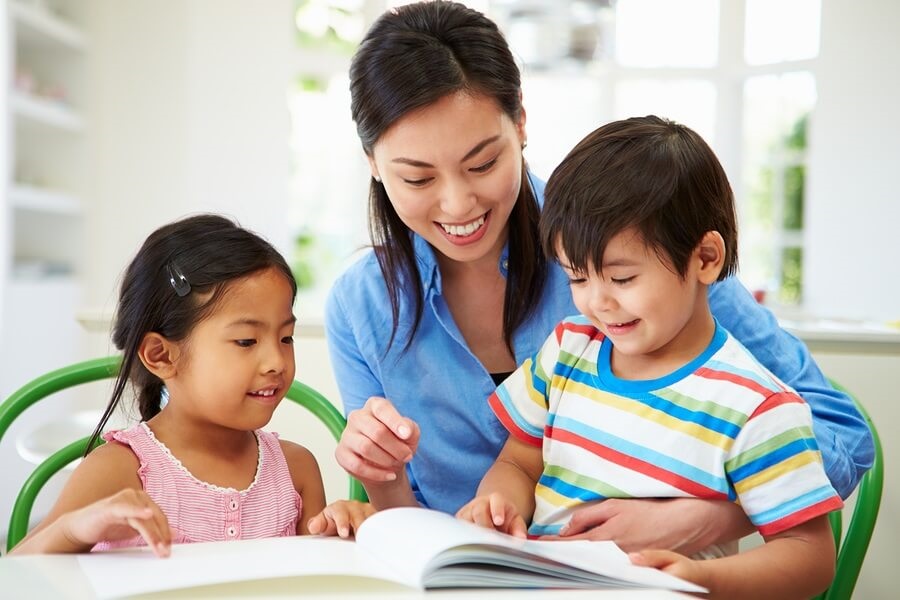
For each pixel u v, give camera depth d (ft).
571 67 11.68
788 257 14.40
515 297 4.30
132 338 3.66
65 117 13.21
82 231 14.05
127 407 4.49
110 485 3.50
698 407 3.43
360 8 14.94
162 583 2.33
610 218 3.28
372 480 3.46
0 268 11.23
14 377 11.50
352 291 4.54
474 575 2.43
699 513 3.32
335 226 15.08
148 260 3.69
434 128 3.67
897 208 13.07
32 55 13.93
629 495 3.52
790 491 3.19
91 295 14.19
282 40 14.19
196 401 3.60
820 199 13.70
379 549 2.62
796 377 4.00
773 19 14.35
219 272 3.57
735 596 2.91
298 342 6.19
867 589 5.80
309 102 14.90
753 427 3.31
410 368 4.43
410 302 4.38
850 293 13.46
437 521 2.70
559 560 2.52
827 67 13.58
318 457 6.13
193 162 14.14
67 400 12.48
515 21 11.24
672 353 3.59
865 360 5.79
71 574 2.48
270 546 2.78
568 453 3.72
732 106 14.73
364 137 3.92
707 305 3.62
